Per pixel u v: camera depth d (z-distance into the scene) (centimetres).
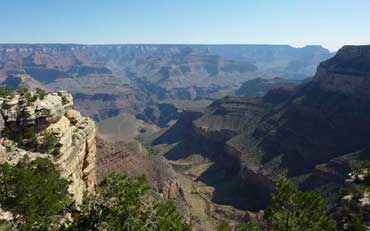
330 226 2886
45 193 3256
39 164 3806
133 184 3438
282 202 3091
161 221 3133
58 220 3425
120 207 3150
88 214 3316
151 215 3238
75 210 3588
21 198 3150
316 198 3061
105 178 3522
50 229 3234
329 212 3784
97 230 3228
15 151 4103
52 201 3278
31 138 4366
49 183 3412
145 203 3372
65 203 3634
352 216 3097
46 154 4331
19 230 2983
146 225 3119
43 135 4472
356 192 3431
